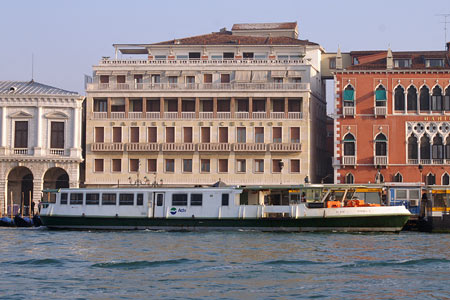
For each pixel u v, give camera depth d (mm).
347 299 30203
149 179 76750
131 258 40781
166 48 81062
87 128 77562
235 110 77188
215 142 76562
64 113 77438
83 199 59969
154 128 77375
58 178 80500
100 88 77875
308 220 55562
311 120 78188
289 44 81312
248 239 50219
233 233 55156
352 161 75250
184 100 77688
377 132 75312
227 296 30703
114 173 77062
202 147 76250
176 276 35031
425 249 44750
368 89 75562
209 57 80812
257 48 80875
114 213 59156
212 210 57688
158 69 78125
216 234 54438
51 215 60281
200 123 76938
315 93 80250
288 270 36562
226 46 80500
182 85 77375
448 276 34875
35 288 32375
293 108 77188
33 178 77000
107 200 59469
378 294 31047
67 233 56594
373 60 80500
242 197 58844
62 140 77562
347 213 55250
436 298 30391
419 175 74688
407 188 63594
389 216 55094
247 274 35469
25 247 46250
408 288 32156
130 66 78188
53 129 77562
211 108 77438
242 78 77375
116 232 57312
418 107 75000
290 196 58219
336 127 75688
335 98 75812
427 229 58312
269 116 76625
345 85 75750
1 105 77250
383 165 74812
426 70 75000
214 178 76375
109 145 76812
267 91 76562
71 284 33219
